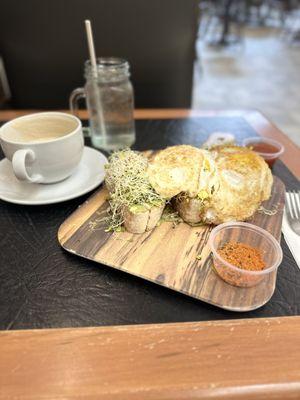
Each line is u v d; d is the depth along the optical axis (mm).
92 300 240
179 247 277
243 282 241
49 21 634
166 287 245
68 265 268
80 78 692
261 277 245
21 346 210
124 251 271
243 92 1642
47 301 239
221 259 245
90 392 187
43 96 715
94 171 370
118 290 248
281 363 202
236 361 202
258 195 306
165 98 734
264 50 2311
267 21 3072
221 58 2133
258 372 197
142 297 243
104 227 295
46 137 354
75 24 639
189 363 201
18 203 317
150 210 278
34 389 188
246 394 189
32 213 324
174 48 679
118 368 198
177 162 296
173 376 194
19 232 301
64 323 224
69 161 331
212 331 220
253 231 288
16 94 725
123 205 284
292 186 372
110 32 650
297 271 266
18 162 289
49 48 658
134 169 300
